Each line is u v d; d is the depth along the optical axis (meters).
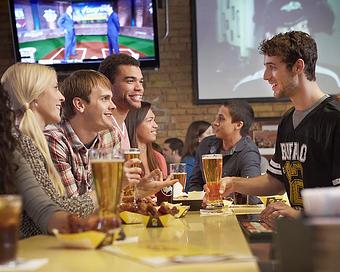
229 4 7.19
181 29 7.43
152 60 6.84
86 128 3.10
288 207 2.43
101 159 1.60
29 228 2.20
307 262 1.09
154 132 3.95
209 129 6.20
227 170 4.49
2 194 1.94
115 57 3.92
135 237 1.71
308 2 7.09
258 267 1.23
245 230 1.84
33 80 2.57
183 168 3.03
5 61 7.45
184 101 7.41
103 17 6.81
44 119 2.66
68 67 6.86
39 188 2.02
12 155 1.98
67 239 1.53
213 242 1.62
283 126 3.22
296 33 3.14
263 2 7.14
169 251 1.42
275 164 3.31
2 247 1.27
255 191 3.29
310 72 3.10
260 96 7.19
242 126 4.55
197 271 1.19
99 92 3.07
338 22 7.07
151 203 2.34
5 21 7.46
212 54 7.22
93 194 2.30
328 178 2.97
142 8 6.79
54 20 6.83
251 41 7.18
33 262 1.31
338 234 1.06
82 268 1.24
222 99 7.23
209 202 2.72
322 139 2.96
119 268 1.23
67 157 2.86
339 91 7.05
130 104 3.88
